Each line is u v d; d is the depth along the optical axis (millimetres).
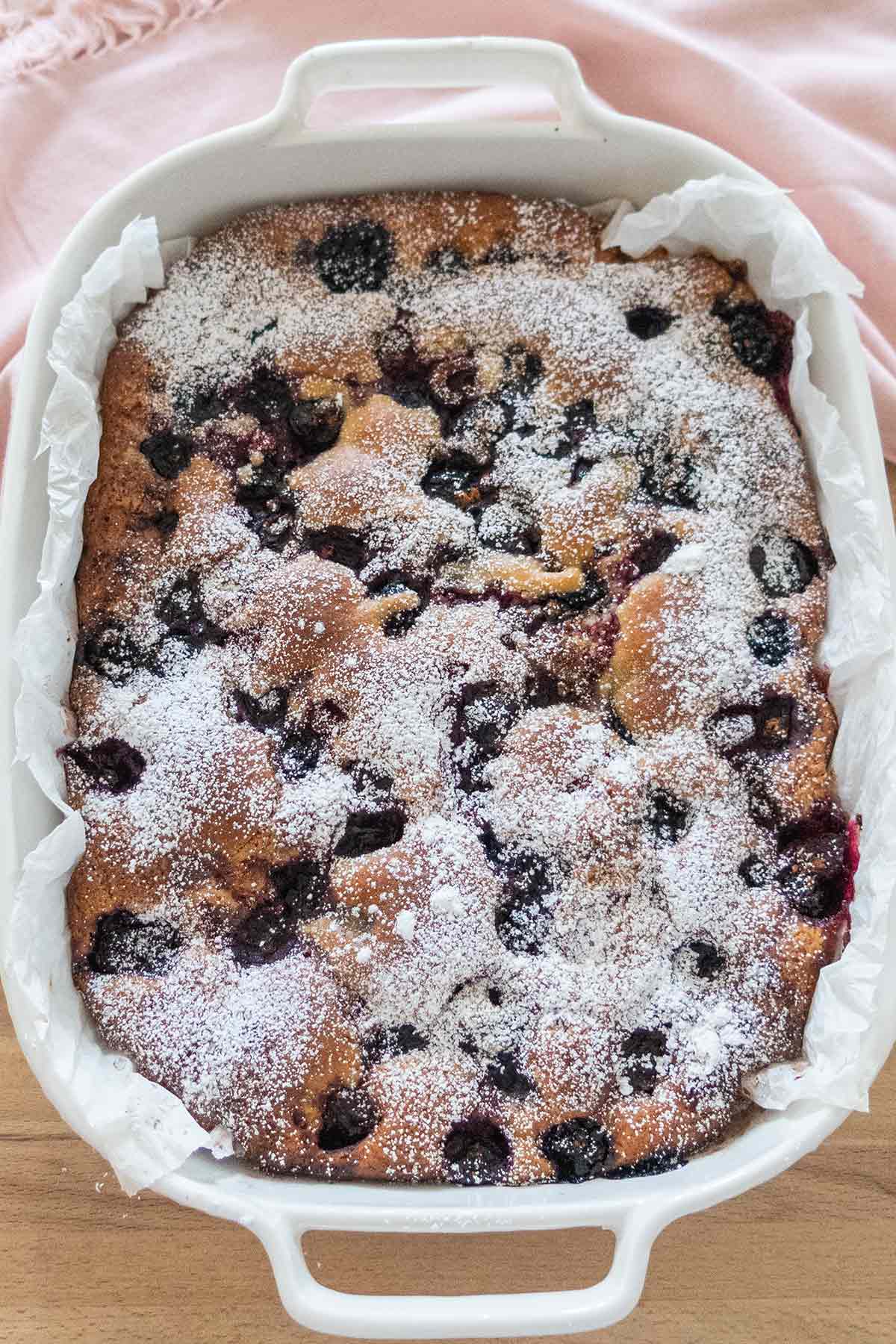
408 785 565
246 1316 596
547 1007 557
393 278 605
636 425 591
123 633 580
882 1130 608
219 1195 534
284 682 574
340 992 558
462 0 636
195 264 604
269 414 596
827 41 647
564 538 582
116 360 594
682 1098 554
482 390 595
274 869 565
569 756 568
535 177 605
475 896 560
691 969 564
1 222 637
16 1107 606
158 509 588
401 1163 548
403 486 586
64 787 570
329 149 588
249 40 645
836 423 582
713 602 576
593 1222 531
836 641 577
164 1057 554
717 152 587
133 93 643
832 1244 603
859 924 556
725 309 604
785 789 569
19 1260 598
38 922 551
